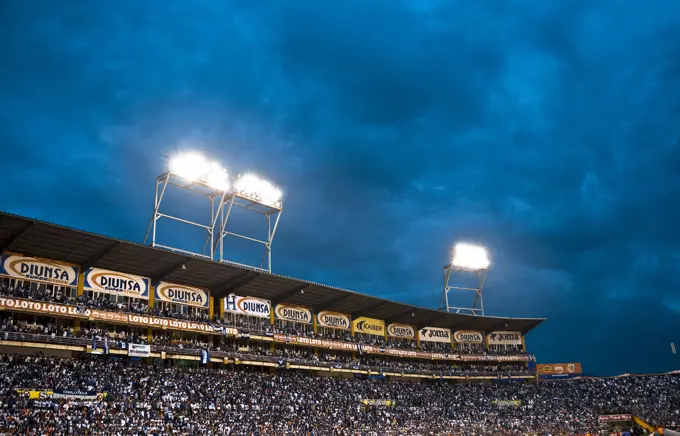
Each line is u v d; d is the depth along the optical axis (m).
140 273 67.06
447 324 99.94
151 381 60.56
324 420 68.06
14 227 53.78
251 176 78.81
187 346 67.69
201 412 59.19
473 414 84.56
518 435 78.88
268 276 72.19
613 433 83.88
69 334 57.78
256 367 78.19
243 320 75.56
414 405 82.75
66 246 58.69
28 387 50.94
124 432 50.31
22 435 45.34
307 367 78.56
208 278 71.06
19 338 53.97
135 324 62.81
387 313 90.94
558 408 91.00
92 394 54.06
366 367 85.81
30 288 58.25
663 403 91.56
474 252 104.62
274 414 64.56
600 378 102.12
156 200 69.38
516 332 106.38
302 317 82.69
